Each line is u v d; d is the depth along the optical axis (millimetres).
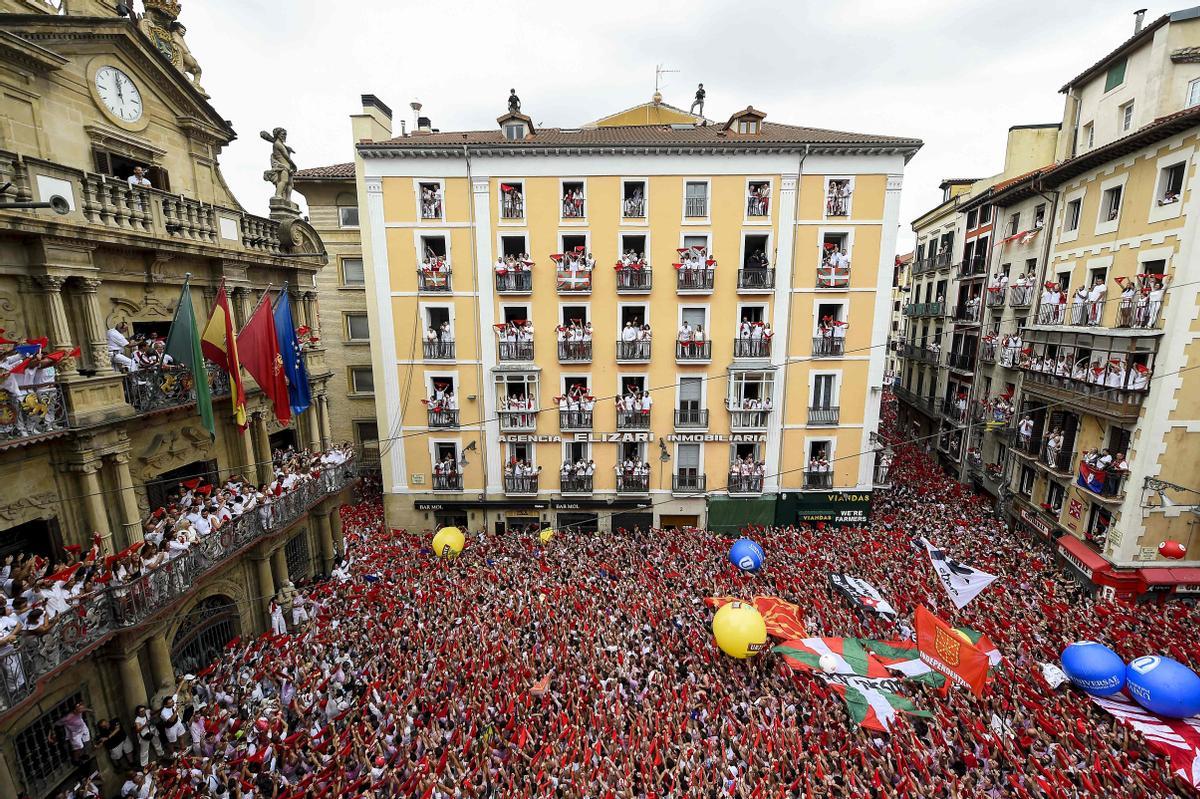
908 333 48156
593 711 14969
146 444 16125
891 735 13766
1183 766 12055
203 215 17688
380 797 12195
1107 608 19547
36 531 13344
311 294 24281
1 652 10500
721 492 30094
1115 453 22531
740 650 16031
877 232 27578
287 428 23375
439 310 28984
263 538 18297
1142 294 20797
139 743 13984
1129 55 24078
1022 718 14188
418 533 30406
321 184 33906
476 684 16172
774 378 28797
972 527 28281
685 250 27562
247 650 18078
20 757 12008
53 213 12633
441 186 27000
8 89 12781
